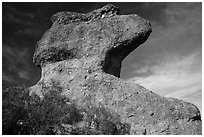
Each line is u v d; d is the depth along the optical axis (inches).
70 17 581.9
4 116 437.7
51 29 577.9
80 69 529.7
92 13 580.7
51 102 491.8
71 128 445.1
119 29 549.3
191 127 459.5
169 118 464.1
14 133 430.0
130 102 481.4
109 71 543.2
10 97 494.3
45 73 547.2
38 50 564.7
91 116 468.4
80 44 549.6
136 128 458.3
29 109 468.1
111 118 466.6
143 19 559.8
